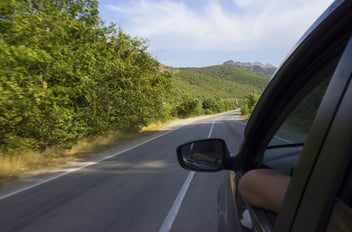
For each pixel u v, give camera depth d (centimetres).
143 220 504
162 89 3241
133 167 988
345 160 95
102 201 614
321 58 160
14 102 972
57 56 1234
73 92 1436
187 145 261
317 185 105
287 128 219
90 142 1770
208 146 255
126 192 680
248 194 165
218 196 276
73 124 1561
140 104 2614
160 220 503
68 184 772
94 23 1598
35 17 1102
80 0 1502
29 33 1049
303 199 111
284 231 119
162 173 877
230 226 190
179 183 753
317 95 174
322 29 142
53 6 1346
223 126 3170
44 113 1296
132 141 1975
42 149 1410
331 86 113
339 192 97
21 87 1037
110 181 792
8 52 891
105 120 2070
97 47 1862
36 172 954
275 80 195
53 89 1311
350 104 98
